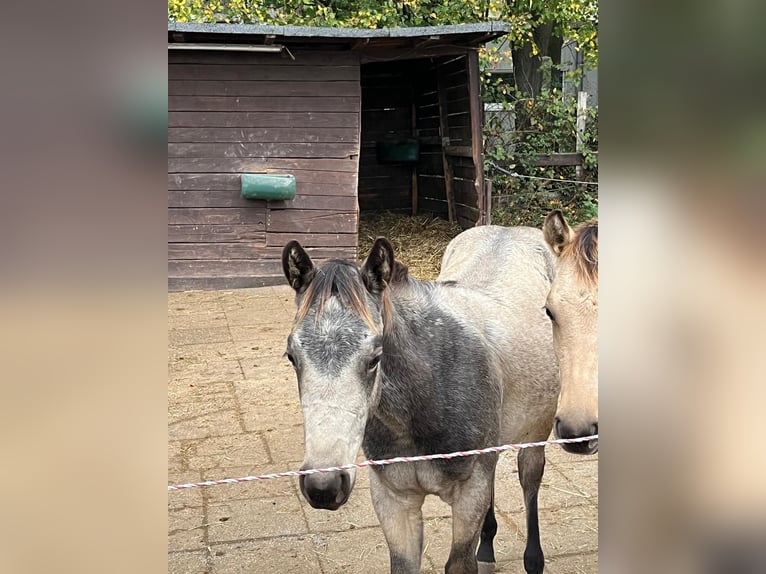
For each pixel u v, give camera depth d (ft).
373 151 44.14
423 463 9.04
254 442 15.74
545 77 45.09
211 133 30.09
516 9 41.75
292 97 30.27
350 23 39.24
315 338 7.41
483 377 9.33
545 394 10.93
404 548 9.34
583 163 41.11
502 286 11.34
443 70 37.70
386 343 8.39
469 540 9.32
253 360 21.04
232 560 11.40
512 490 13.66
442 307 9.59
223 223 30.45
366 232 38.11
